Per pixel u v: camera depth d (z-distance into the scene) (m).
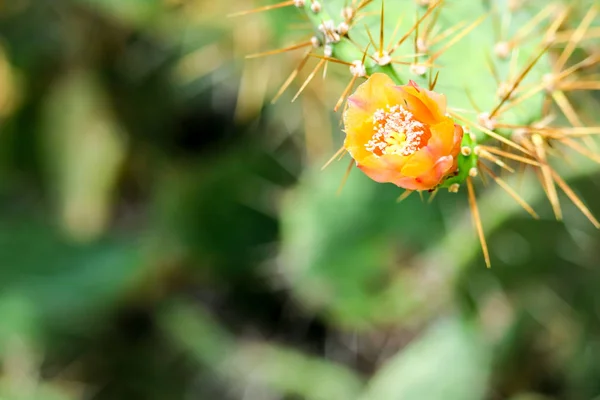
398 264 0.96
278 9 0.88
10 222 1.25
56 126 1.32
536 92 0.72
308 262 0.93
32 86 1.33
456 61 0.74
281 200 1.10
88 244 1.21
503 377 0.98
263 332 1.17
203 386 1.16
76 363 1.19
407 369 0.93
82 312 1.12
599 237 0.88
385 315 0.97
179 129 1.31
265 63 1.01
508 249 0.87
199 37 1.09
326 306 0.99
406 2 0.74
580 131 0.73
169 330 1.12
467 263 0.86
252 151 1.12
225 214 1.11
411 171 0.63
